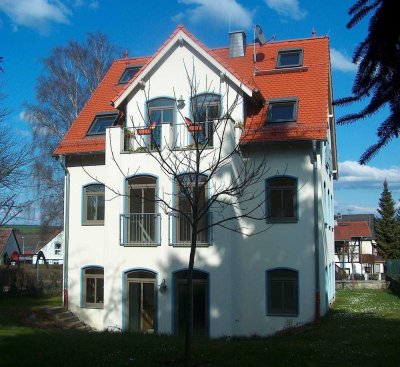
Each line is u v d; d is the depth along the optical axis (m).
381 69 4.78
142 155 18.64
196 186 9.86
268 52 22.83
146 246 18.41
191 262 9.81
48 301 23.91
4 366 10.22
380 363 10.35
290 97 19.50
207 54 18.67
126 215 18.69
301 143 18.03
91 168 20.78
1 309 19.47
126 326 18.44
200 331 17.56
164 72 19.34
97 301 20.33
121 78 23.92
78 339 13.11
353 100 4.93
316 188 17.89
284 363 10.28
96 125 21.66
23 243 77.19
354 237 59.56
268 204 18.31
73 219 20.91
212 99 18.67
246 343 12.90
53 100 34.69
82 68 35.00
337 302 24.72
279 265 18.06
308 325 16.88
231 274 17.33
